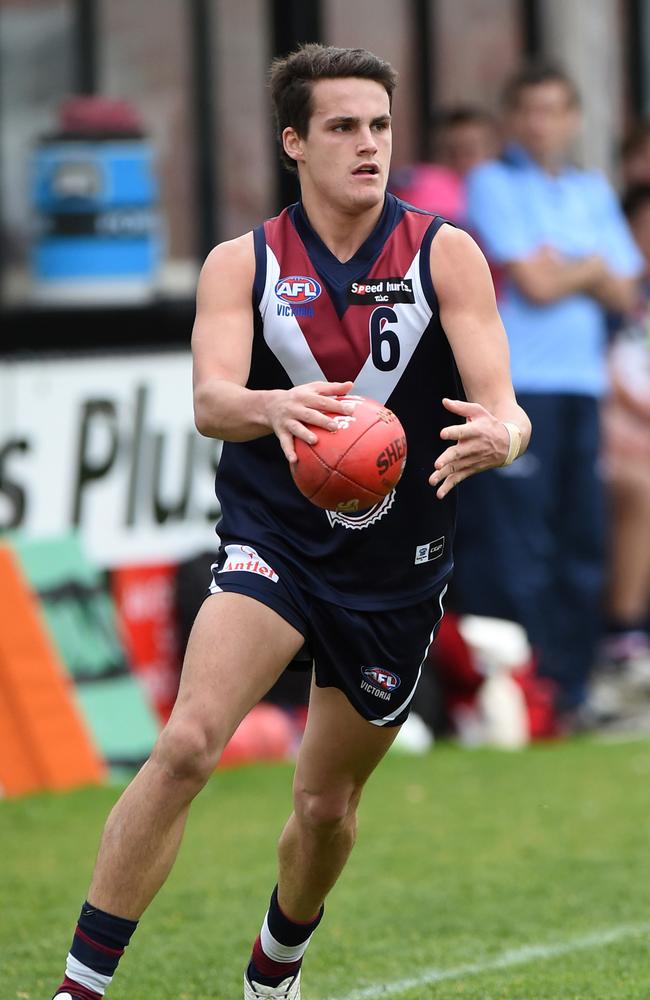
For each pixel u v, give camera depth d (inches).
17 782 1080.2
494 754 1203.2
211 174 1456.7
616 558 1494.8
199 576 1242.6
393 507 560.7
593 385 1328.7
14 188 1362.0
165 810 527.8
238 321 558.3
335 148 550.6
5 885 847.1
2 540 1158.3
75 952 531.2
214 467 1298.0
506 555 1301.7
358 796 590.6
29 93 1385.3
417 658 576.1
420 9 1565.0
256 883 853.2
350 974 698.2
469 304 557.0
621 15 1694.1
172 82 1441.9
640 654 1485.0
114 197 1339.8
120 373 1256.2
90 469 1241.4
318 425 525.0
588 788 1093.8
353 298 557.0
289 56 566.3
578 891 838.5
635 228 1481.3
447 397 569.6
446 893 834.8
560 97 1306.6
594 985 674.2
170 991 668.1
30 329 1333.7
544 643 1326.3
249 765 1144.2
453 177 1397.6
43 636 1102.4
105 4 1412.4
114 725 1138.0
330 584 559.5
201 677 535.2
